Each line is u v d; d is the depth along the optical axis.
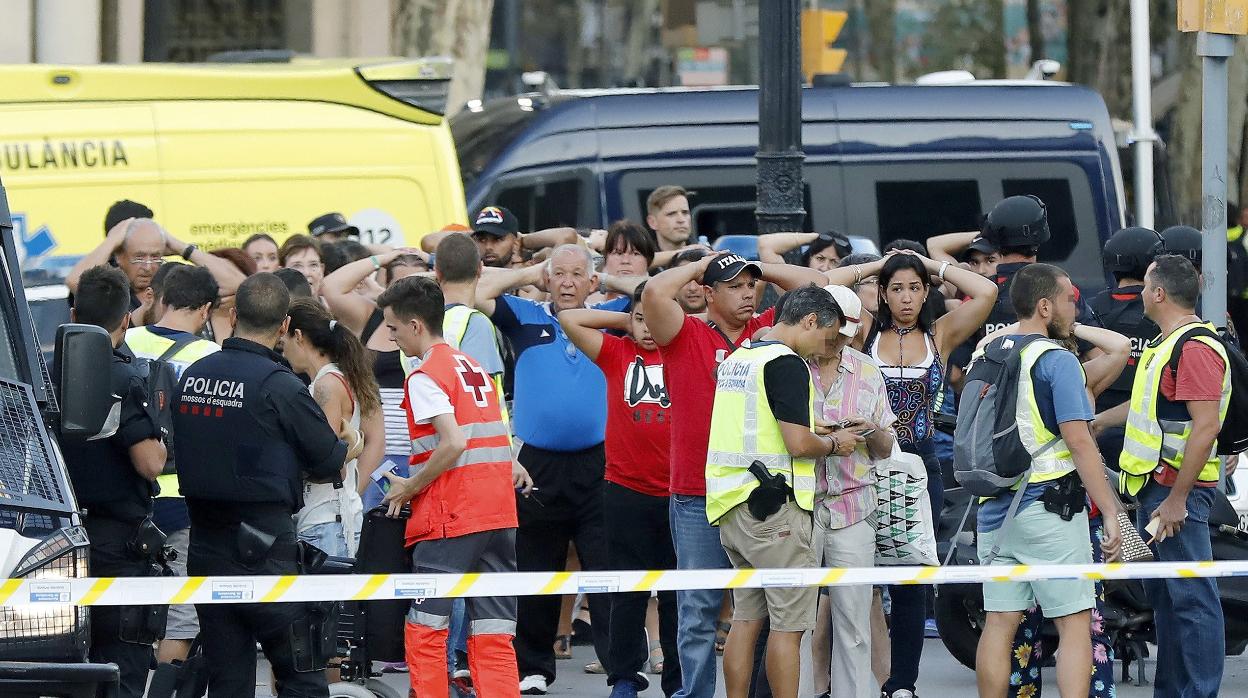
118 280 25.14
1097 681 26.89
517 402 30.12
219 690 23.75
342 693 25.88
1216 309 29.80
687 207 36.41
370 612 25.56
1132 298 30.39
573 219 49.84
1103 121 52.81
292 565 23.81
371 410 27.53
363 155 40.78
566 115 50.03
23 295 23.12
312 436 23.70
